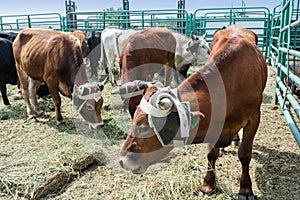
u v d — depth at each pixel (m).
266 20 9.66
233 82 2.06
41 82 4.58
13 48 4.80
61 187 2.84
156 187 2.62
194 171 2.77
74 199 2.63
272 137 3.66
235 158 3.14
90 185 2.84
